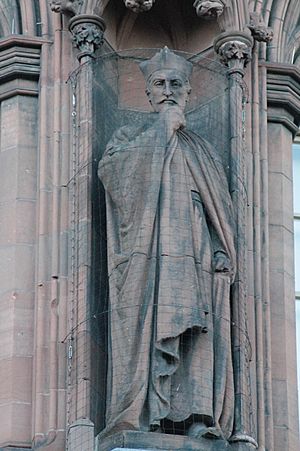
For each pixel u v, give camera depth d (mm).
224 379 18250
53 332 18484
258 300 18922
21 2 19750
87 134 18938
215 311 18438
